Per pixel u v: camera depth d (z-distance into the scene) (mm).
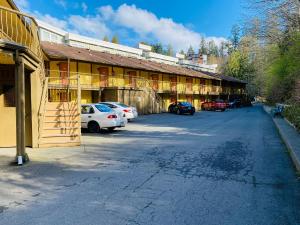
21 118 8492
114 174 7184
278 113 26844
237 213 4770
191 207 5008
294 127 16641
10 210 4871
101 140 13289
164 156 9445
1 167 7961
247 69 81688
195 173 7289
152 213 4730
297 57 18625
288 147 10742
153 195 5605
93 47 40250
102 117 16312
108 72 32469
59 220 4449
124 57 39844
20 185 6285
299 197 5574
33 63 10242
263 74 45375
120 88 30141
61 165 8188
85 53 31656
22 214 4695
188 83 47281
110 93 30328
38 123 11359
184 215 4660
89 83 30297
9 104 12422
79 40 38219
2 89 12312
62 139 11805
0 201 5305
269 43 17844
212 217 4594
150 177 6898
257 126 20109
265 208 5000
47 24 34594
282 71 28562
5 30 11922
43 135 11609
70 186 6191
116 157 9305
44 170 7617
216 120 25938
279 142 12539
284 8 13234
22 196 5570
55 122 12227
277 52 24516
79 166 8062
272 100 46875
